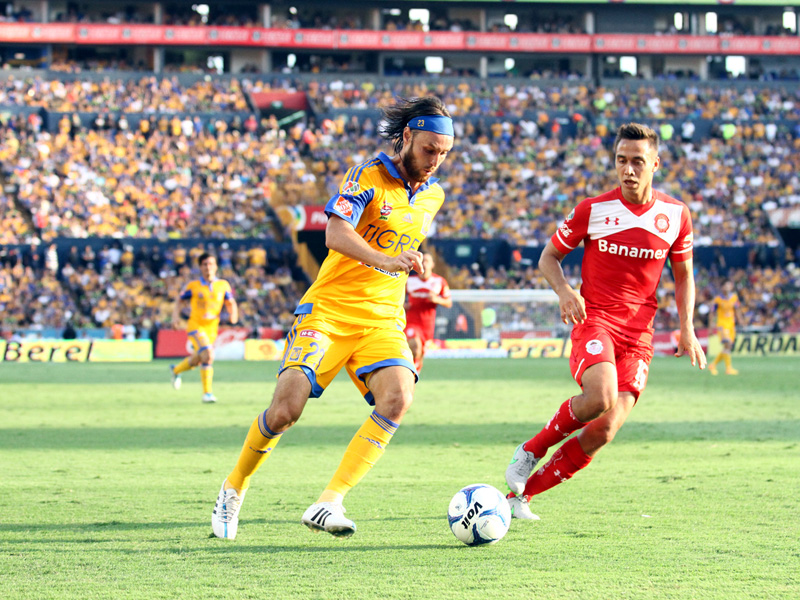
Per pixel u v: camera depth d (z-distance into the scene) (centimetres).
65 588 1383
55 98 13788
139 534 1780
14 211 11700
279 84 15112
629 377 1955
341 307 1702
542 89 15538
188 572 1480
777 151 14350
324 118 14475
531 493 1947
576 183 13638
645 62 16562
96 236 11588
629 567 1509
